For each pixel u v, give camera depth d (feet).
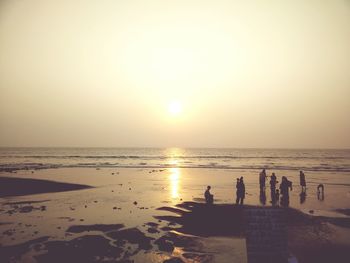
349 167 174.09
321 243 40.19
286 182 61.21
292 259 21.62
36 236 42.45
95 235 42.65
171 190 83.56
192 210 57.52
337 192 79.41
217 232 44.75
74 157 296.10
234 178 115.24
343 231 45.11
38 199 70.54
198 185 94.17
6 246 38.32
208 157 337.72
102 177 117.08
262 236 22.34
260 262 21.89
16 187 85.81
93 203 65.46
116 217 53.06
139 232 43.93
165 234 43.62
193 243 40.11
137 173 135.33
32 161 223.10
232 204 61.21
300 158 307.37
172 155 390.42
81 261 33.91
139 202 66.18
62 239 41.06
